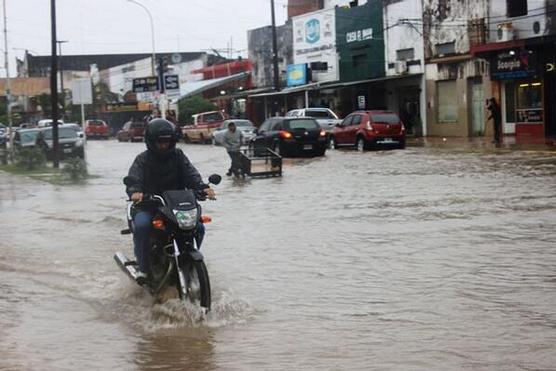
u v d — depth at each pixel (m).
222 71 76.75
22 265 11.45
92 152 48.09
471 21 42.91
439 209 15.57
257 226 14.41
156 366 6.63
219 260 11.20
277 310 8.31
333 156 33.84
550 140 35.41
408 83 49.28
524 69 38.84
